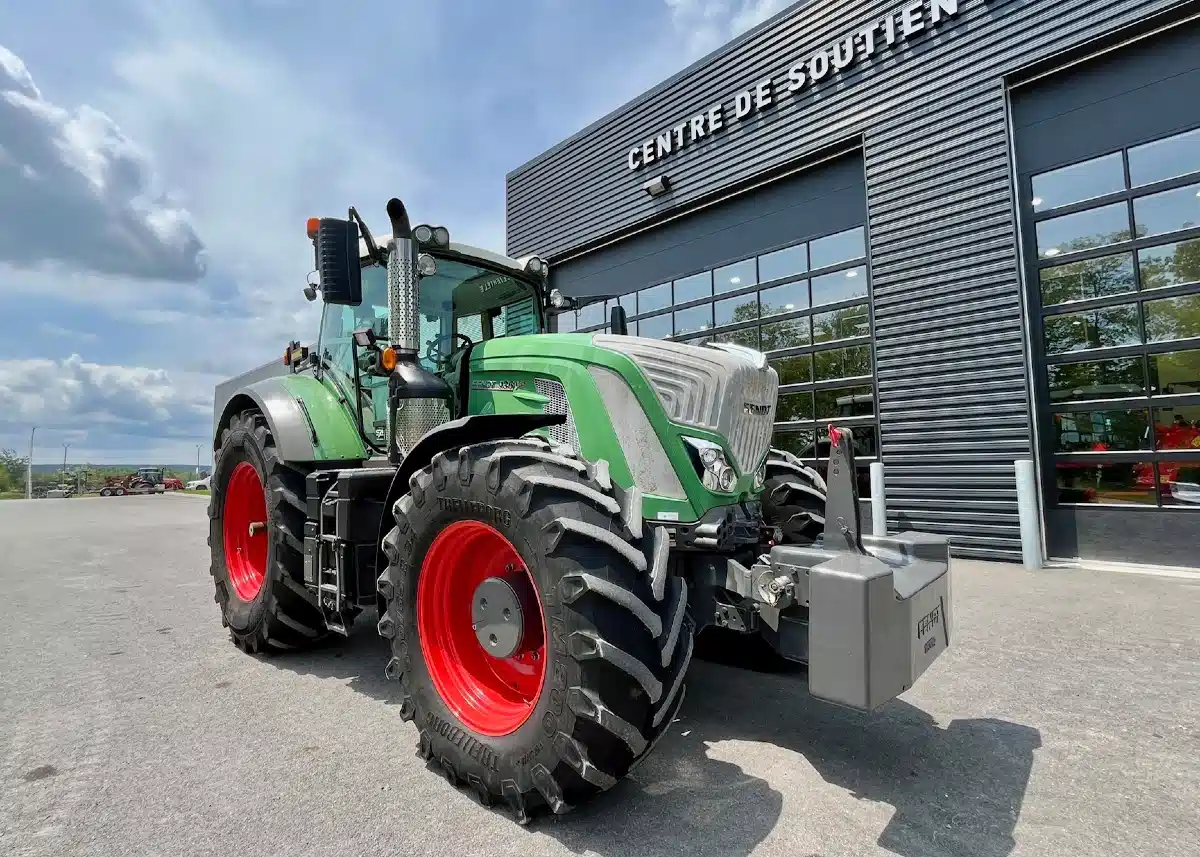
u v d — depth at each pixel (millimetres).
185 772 2426
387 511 2854
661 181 9570
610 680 1934
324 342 4223
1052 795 2232
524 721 2096
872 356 7453
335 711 3008
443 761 2322
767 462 3764
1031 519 6020
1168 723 2775
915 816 2109
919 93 7020
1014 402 6355
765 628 2490
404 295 3080
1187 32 5664
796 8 8062
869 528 7375
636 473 2562
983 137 6578
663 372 2598
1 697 3201
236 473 4195
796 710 2986
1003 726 2775
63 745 2660
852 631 1965
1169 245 5754
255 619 3729
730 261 9086
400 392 2979
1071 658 3570
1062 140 6285
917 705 3000
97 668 3637
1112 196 6027
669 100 9594
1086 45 6012
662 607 2109
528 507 2082
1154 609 4500
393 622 2547
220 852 1932
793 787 2297
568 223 11336
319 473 3463
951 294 6777
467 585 2588
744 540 2783
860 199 7727
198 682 3402
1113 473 6000
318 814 2133
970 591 5109
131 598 5547
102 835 2021
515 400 2961
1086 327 6164
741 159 8703
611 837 1991
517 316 4125
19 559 8000
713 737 2711
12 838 2008
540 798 2057
